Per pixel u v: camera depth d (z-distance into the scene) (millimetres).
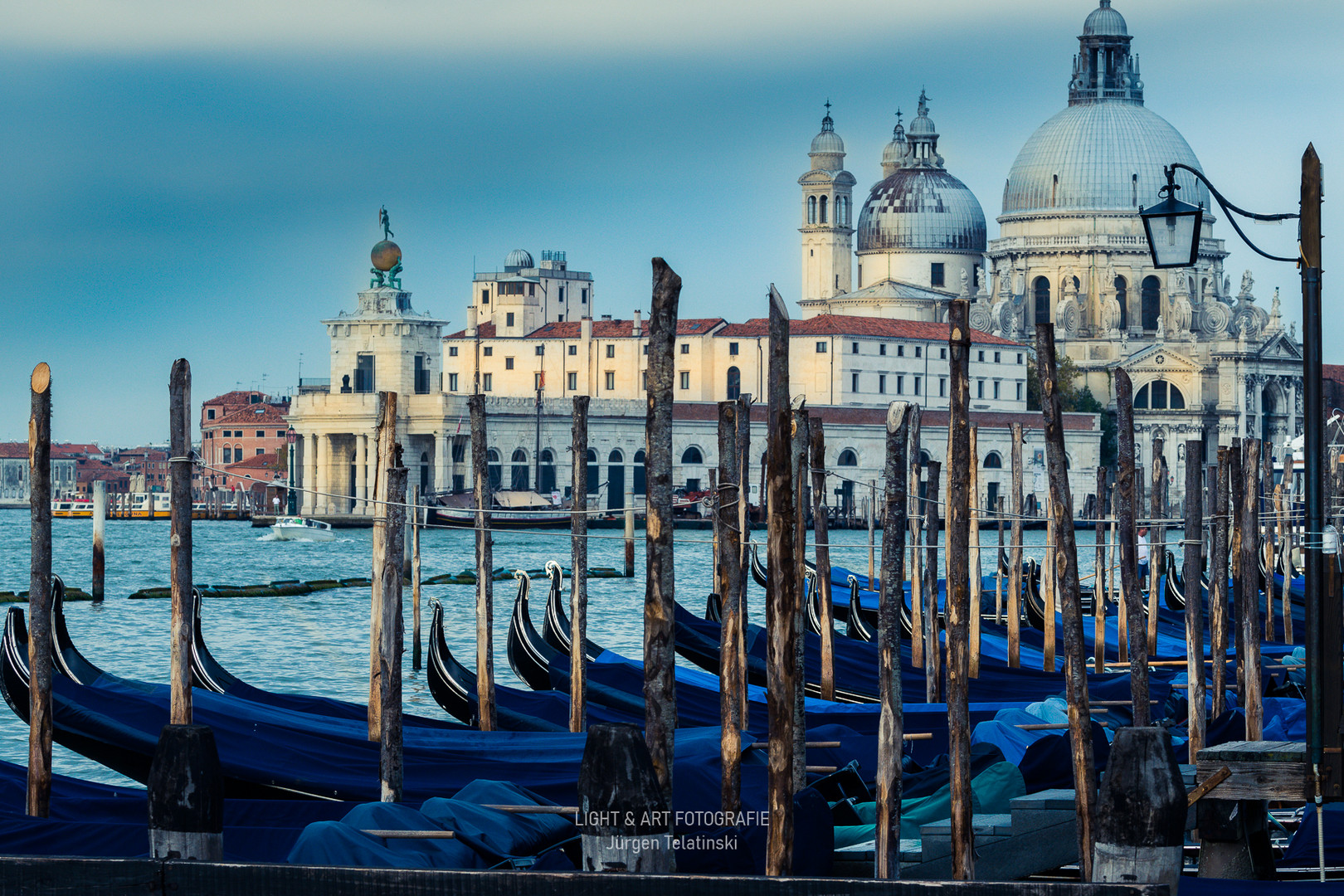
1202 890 20766
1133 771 17828
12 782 31672
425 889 18344
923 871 26469
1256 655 42375
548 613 51875
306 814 28344
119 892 18812
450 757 34312
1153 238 25781
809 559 130125
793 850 24828
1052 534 30266
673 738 25969
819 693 49031
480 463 45562
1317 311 23781
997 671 51094
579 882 18078
